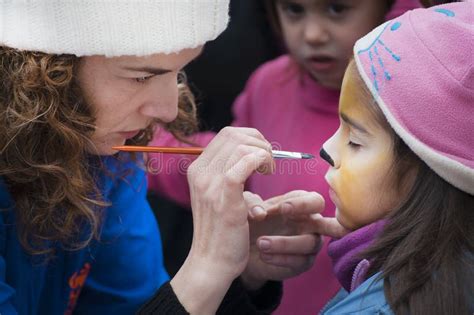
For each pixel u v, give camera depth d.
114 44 1.82
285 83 2.96
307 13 2.72
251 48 3.44
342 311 1.84
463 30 1.79
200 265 2.04
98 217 2.16
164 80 1.95
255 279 2.34
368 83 1.85
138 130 2.08
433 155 1.77
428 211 1.81
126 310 2.44
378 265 1.88
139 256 2.44
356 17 2.69
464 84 1.75
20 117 1.92
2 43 1.88
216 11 1.89
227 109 3.50
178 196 3.13
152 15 1.81
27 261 2.12
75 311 2.45
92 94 1.94
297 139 2.81
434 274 1.75
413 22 1.86
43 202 2.03
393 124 1.81
